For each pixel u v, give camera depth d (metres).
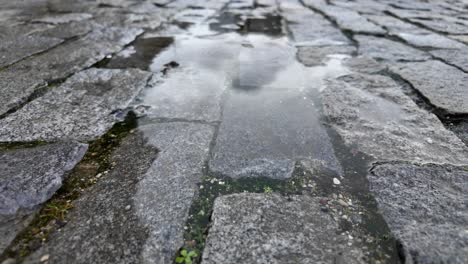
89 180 0.20
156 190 0.19
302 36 0.54
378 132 0.25
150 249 0.15
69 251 0.15
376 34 0.56
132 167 0.21
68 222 0.16
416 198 0.18
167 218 0.17
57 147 0.22
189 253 0.15
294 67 0.40
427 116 0.28
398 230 0.16
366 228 0.17
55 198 0.18
